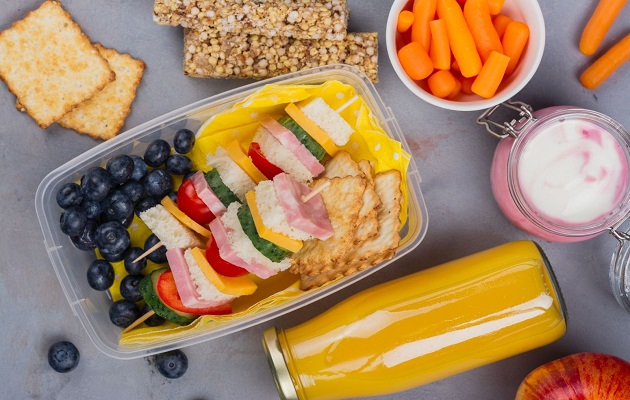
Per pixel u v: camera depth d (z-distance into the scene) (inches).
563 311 18.3
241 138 19.0
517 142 18.1
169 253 17.7
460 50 17.8
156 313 18.4
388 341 18.0
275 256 17.3
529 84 20.0
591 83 19.6
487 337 18.1
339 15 18.5
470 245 20.1
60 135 20.0
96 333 18.9
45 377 20.1
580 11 19.8
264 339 18.5
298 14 18.4
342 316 18.4
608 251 20.0
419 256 20.1
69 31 19.7
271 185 16.8
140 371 20.1
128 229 19.1
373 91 19.4
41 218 18.7
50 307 20.1
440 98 18.4
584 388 18.2
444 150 20.1
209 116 18.8
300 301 18.5
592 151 18.1
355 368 18.1
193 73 19.3
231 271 17.7
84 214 18.2
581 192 18.1
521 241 18.6
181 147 18.5
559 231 18.1
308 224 16.7
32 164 20.0
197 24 18.7
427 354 18.0
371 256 18.0
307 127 17.9
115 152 18.9
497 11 18.3
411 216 18.9
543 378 18.5
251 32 18.8
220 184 18.0
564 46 19.9
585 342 20.1
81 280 19.0
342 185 17.9
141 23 19.9
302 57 19.2
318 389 18.4
